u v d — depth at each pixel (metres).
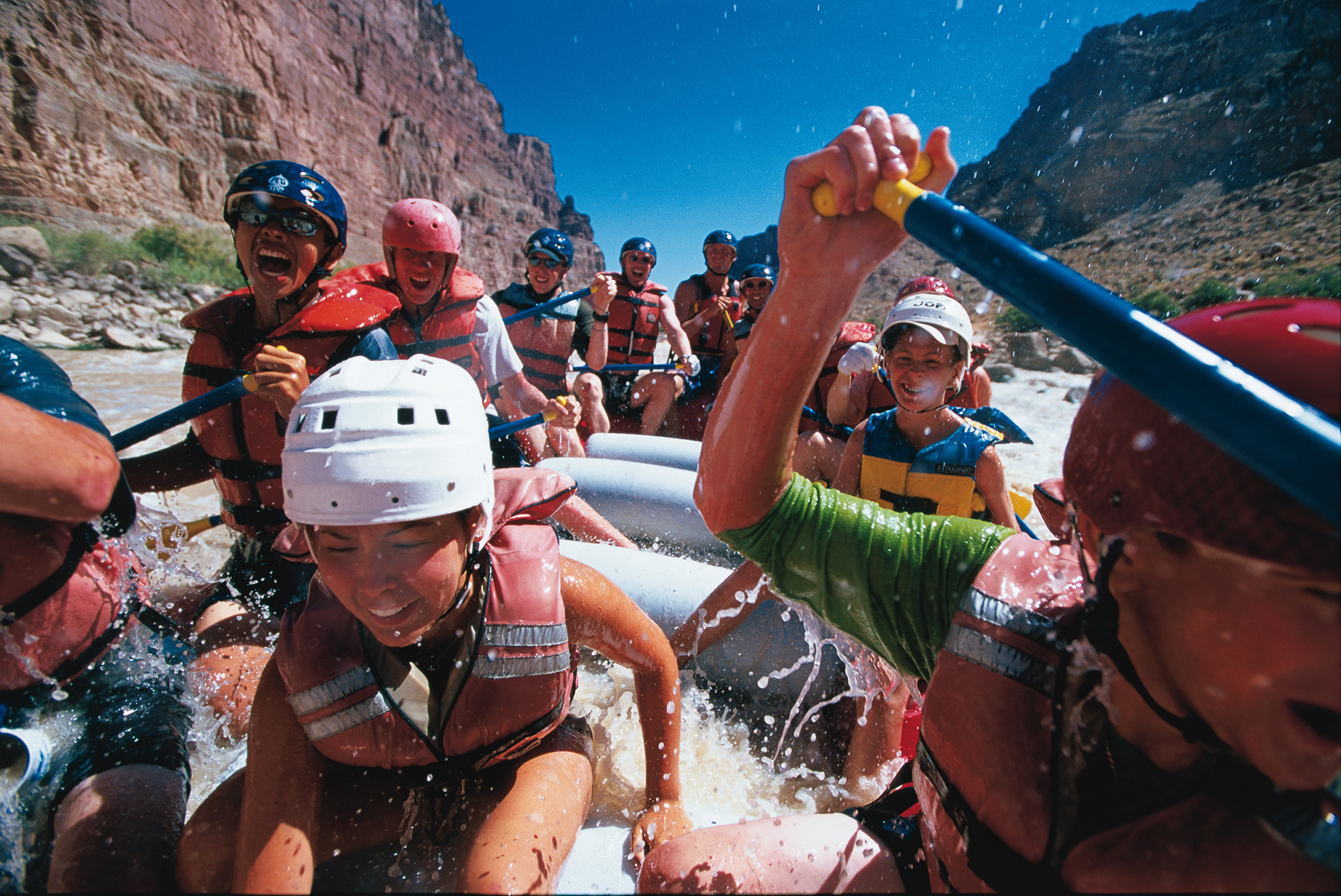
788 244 1.01
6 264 13.20
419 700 1.39
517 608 1.40
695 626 2.26
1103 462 0.78
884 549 1.14
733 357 7.06
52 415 1.36
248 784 1.29
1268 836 0.74
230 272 20.36
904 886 1.18
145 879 1.28
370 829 1.46
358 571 1.20
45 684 1.55
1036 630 0.94
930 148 0.97
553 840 1.35
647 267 6.41
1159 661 0.78
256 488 2.38
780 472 1.16
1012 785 0.91
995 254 0.83
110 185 25.09
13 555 1.43
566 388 5.86
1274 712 0.68
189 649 1.95
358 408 1.19
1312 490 0.59
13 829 1.41
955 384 2.47
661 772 1.62
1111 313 0.74
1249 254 12.44
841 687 2.24
